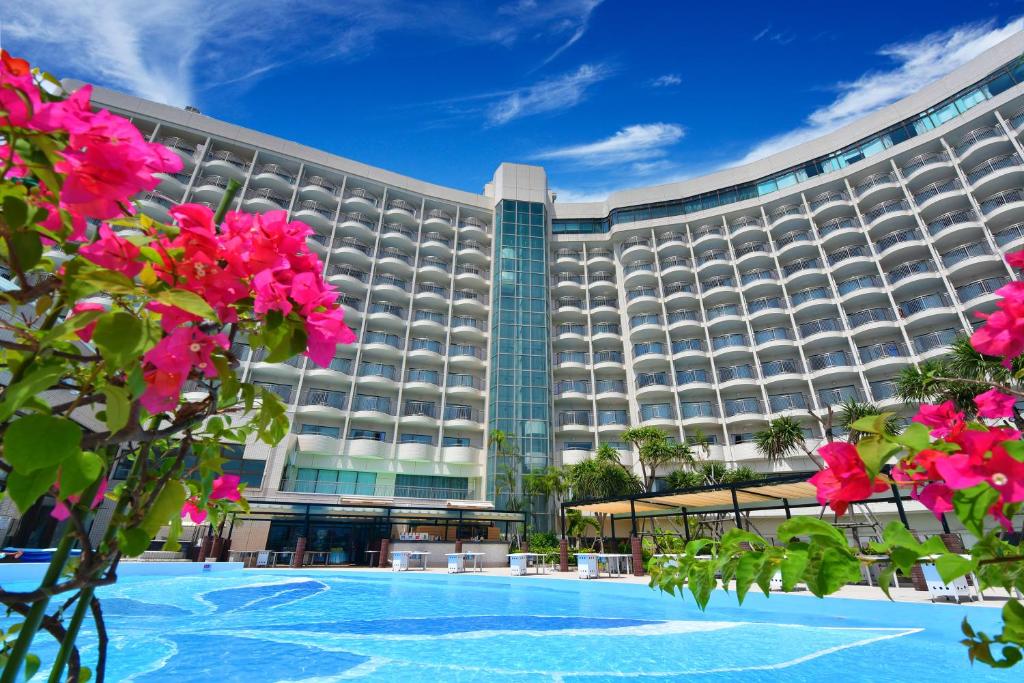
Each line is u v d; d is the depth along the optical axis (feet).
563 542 69.31
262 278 3.27
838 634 26.61
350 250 127.85
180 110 123.03
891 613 30.73
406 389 121.39
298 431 109.40
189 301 2.95
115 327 2.92
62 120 2.70
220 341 3.19
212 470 4.45
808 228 131.95
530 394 125.29
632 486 106.93
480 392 126.52
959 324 106.01
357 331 123.95
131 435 3.21
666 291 141.08
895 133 123.95
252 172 127.85
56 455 2.68
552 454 120.37
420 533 93.30
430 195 145.79
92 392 3.57
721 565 3.41
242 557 71.20
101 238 3.48
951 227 109.19
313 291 3.46
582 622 31.45
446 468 115.14
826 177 129.80
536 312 136.26
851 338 114.83
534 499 110.52
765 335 123.95
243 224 3.67
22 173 3.00
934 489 3.09
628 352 135.95
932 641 24.32
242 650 23.62
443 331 132.36
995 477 2.60
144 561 56.44
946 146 115.24
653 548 64.64
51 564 3.35
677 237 145.69
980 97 112.98
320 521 80.69
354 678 19.24
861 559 2.91
